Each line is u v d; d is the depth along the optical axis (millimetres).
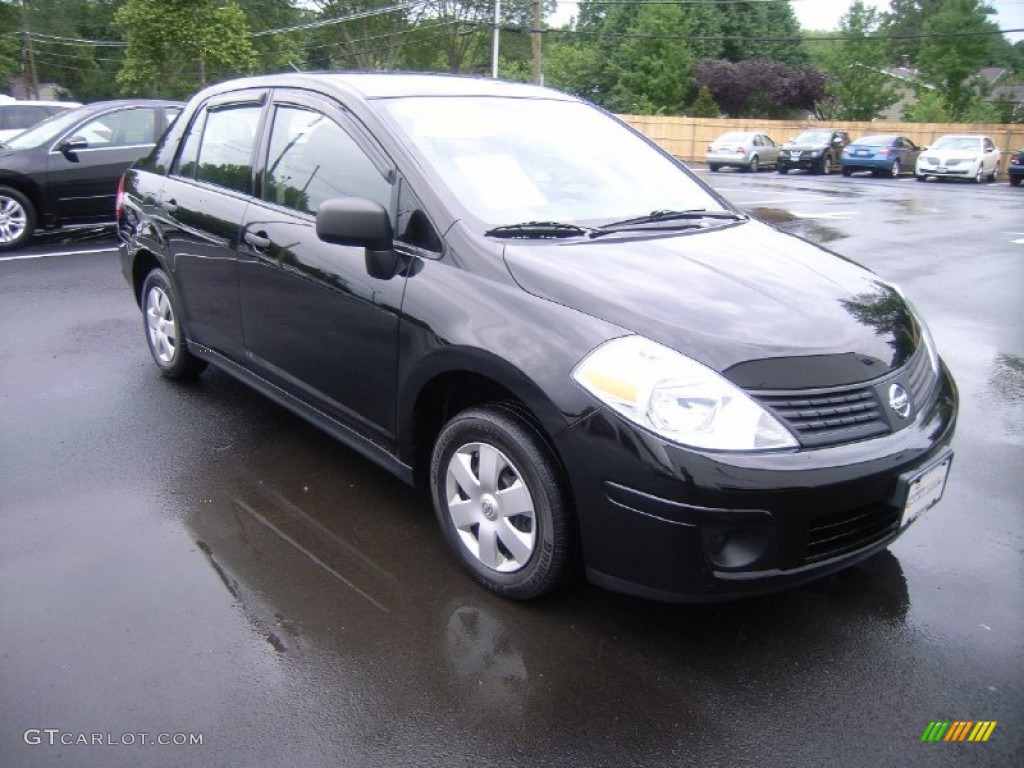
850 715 2607
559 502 2836
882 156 28250
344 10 46812
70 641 2859
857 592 3250
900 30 59625
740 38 40594
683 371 2615
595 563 2787
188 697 2625
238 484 3982
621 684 2719
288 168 3988
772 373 2666
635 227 3541
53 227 9641
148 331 5324
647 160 4219
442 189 3312
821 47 48562
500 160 3615
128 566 3299
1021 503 4012
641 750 2459
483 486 3080
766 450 2566
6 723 2502
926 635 2994
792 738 2512
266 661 2791
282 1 45250
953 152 26922
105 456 4234
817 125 37625
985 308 7941
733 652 2883
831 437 2668
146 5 25344
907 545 3611
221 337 4473
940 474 2951
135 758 2391
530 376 2781
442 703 2623
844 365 2793
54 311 6910
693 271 3135
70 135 9562
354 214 3158
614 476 2635
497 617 3035
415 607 3086
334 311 3549
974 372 6062
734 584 2625
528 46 56469
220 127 4582
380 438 3521
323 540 3523
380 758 2416
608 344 2705
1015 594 3256
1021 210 16859
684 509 2545
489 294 2996
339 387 3656
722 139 30688
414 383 3205
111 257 9180
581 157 3928
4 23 51094
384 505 3816
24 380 5273
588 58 49750
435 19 46375
